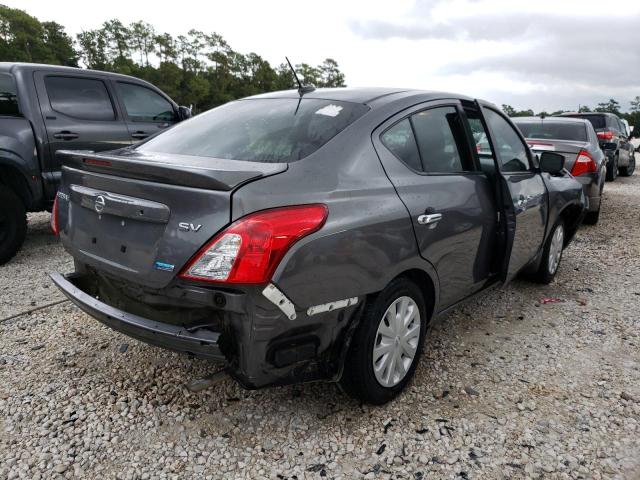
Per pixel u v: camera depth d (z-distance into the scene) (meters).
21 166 5.27
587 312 4.25
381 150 2.74
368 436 2.59
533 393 3.01
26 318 3.85
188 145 2.93
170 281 2.21
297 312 2.26
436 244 2.90
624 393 3.01
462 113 3.37
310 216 2.24
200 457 2.42
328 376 2.51
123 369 3.14
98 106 6.12
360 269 2.44
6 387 2.92
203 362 3.24
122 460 2.38
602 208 9.36
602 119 13.72
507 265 3.49
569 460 2.45
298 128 2.74
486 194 3.40
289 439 2.55
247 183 2.18
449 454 2.48
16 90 5.48
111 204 2.45
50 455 2.40
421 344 3.01
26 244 6.02
